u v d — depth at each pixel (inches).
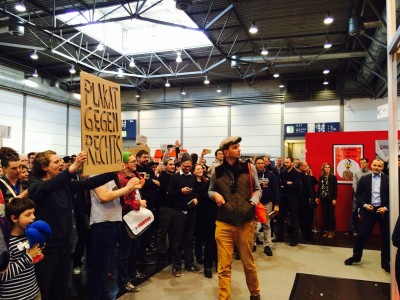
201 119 550.9
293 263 186.5
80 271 167.5
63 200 95.9
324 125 481.1
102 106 97.0
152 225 198.4
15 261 75.5
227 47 387.9
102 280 114.7
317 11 293.4
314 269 175.8
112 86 102.0
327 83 462.3
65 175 87.7
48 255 90.7
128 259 148.4
